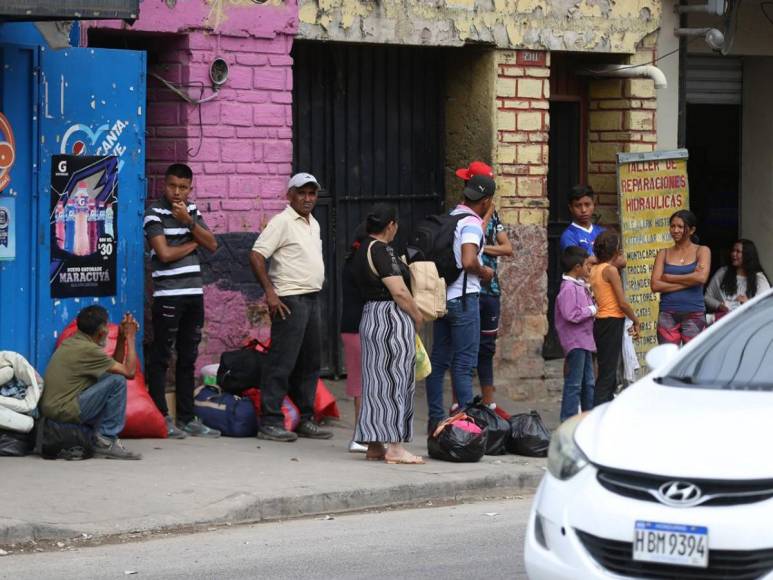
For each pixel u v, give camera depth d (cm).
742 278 1795
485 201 1453
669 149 1934
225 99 1545
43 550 1031
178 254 1399
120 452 1295
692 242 1680
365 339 1328
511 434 1430
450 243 1417
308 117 1688
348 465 1319
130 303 1454
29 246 1383
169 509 1125
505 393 1789
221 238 1545
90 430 1294
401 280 1312
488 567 982
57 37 1394
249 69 1559
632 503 728
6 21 1332
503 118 1767
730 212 2180
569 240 1655
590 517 738
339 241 1717
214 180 1541
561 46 1803
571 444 779
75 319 1408
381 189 1752
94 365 1282
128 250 1452
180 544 1054
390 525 1138
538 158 1798
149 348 1476
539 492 791
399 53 1761
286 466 1301
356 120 1727
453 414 1456
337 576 954
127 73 1445
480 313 1539
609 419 789
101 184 1429
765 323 907
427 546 1052
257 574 958
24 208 1379
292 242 1429
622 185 1825
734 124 2158
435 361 1461
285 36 1583
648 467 732
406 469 1310
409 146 1775
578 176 1938
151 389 1423
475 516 1183
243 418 1452
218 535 1091
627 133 1895
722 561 705
